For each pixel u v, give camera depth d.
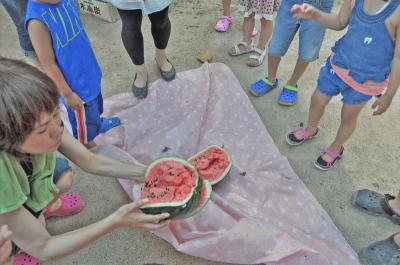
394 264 2.02
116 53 3.51
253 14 3.21
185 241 2.12
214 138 2.69
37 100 1.22
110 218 1.48
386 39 1.92
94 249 2.19
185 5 4.04
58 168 1.99
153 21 2.81
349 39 2.07
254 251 2.01
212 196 2.25
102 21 3.86
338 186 2.49
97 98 2.42
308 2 2.47
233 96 3.01
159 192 1.82
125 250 2.19
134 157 2.57
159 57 3.11
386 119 2.87
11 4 2.16
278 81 3.21
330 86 2.30
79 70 2.20
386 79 2.08
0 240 1.18
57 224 2.32
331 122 2.88
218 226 2.13
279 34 2.74
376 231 2.26
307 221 2.23
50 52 2.03
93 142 2.64
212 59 3.44
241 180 2.40
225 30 3.69
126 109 2.99
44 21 1.92
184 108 2.94
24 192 1.52
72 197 2.36
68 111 2.32
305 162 2.64
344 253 2.08
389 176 2.53
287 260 2.01
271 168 2.51
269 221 2.18
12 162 1.39
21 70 1.25
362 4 1.96
